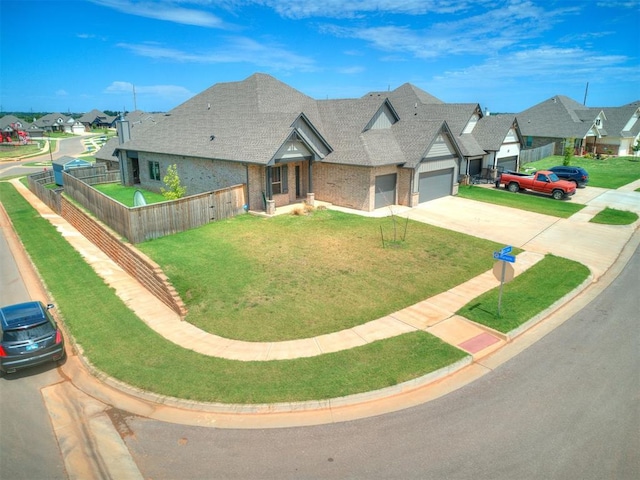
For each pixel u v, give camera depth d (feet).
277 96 104.94
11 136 466.70
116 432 31.65
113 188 116.67
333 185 93.20
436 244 70.23
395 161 90.68
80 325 47.85
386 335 43.45
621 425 30.32
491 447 28.45
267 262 60.34
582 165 167.84
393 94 136.46
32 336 39.96
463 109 125.08
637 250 71.77
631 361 38.81
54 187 143.74
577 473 26.04
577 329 45.27
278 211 85.87
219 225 76.79
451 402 33.55
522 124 202.80
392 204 95.81
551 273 59.82
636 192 118.62
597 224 85.92
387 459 27.68
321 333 44.14
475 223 83.82
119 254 66.80
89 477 27.32
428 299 51.75
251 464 27.68
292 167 93.04
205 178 93.50
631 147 205.36
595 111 194.08
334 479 26.13
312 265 59.82
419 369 37.40
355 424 31.35
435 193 102.89
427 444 28.94
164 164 103.86
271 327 45.42
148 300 54.08
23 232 89.35
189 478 26.68
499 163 135.85
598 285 57.41
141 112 199.62
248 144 86.53
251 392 34.88
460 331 44.29
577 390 34.63
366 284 54.90
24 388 38.11
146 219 67.87
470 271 60.44
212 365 39.09
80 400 35.91
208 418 32.76
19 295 58.90
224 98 108.37
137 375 38.11
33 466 28.43
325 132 99.25
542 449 28.14
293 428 31.14
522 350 41.16
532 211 94.79
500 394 34.40
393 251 65.87
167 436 30.91
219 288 53.36
